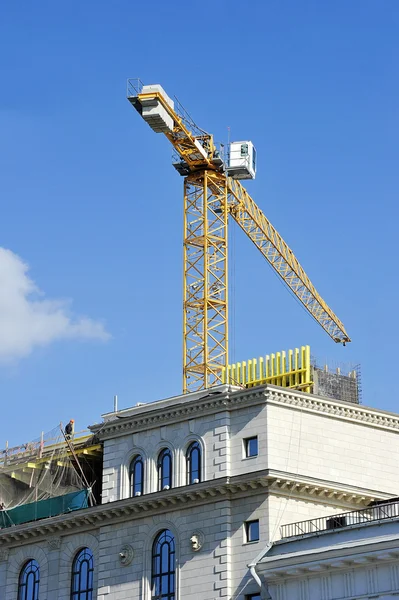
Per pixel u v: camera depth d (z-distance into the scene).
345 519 83.19
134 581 87.56
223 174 145.12
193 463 87.75
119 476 91.44
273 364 123.69
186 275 142.62
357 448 88.44
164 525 87.31
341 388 125.31
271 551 79.94
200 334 140.00
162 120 134.12
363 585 74.00
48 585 93.62
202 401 87.88
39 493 99.06
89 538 92.56
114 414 94.19
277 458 84.00
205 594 83.25
